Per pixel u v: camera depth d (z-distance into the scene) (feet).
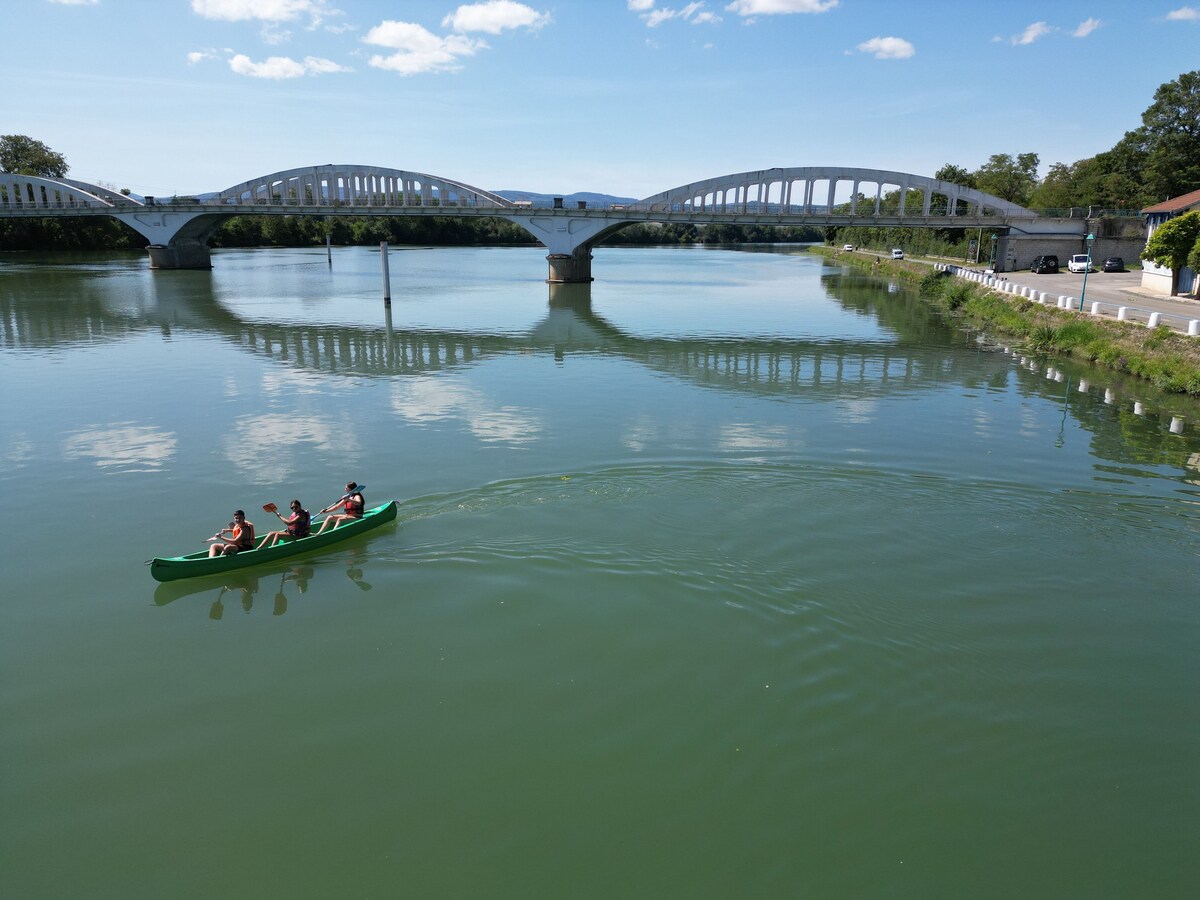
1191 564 52.65
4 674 41.65
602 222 257.75
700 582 49.85
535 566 51.72
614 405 92.99
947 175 389.80
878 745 36.32
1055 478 67.87
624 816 32.42
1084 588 49.60
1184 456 74.23
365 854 30.71
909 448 75.61
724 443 76.84
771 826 31.91
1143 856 30.55
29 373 111.55
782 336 150.71
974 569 51.78
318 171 293.84
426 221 561.43
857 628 45.19
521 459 71.77
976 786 33.94
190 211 294.87
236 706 39.14
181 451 75.41
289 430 81.97
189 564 49.14
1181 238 143.13
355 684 40.70
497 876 29.66
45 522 59.88
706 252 563.07
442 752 35.99
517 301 209.36
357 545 54.24
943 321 172.96
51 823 32.30
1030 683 40.60
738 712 38.47
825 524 58.18
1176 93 265.95
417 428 82.43
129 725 37.83
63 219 391.24
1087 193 305.12
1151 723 37.78
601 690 40.11
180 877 29.78
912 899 28.66
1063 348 126.93
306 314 179.01
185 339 142.51
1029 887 29.17
